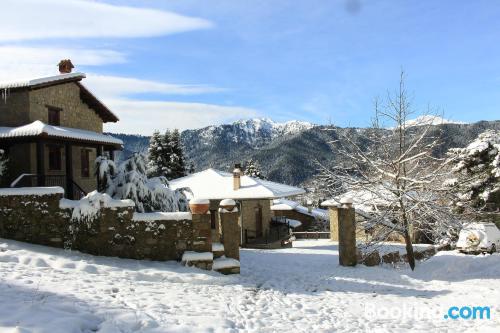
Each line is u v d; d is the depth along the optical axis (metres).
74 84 21.58
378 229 17.45
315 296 10.80
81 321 6.04
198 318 7.23
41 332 5.34
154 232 12.32
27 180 17.97
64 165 20.42
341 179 17.16
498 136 25.80
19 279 8.23
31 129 16.70
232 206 13.04
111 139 21.67
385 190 17.14
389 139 17.42
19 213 12.46
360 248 16.53
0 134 16.81
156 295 8.62
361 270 14.95
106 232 12.20
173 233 12.34
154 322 6.57
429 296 11.42
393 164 16.52
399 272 15.26
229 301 9.09
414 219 16.39
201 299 8.83
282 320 8.14
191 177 31.41
